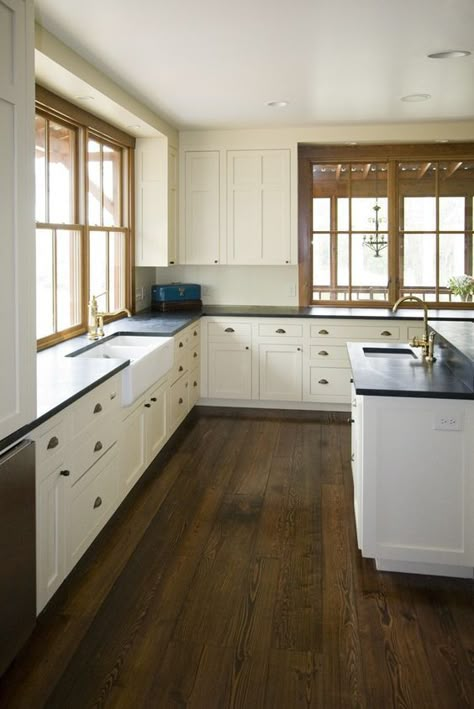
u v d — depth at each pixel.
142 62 3.78
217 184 5.96
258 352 5.83
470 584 2.86
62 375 3.11
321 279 6.28
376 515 2.87
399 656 2.33
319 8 2.99
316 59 3.76
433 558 2.85
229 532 3.38
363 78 4.18
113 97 4.18
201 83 4.25
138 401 3.86
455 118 5.48
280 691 2.14
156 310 6.01
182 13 3.04
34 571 2.29
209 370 5.92
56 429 2.56
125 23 3.16
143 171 5.59
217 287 6.42
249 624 2.53
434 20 3.16
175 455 4.63
